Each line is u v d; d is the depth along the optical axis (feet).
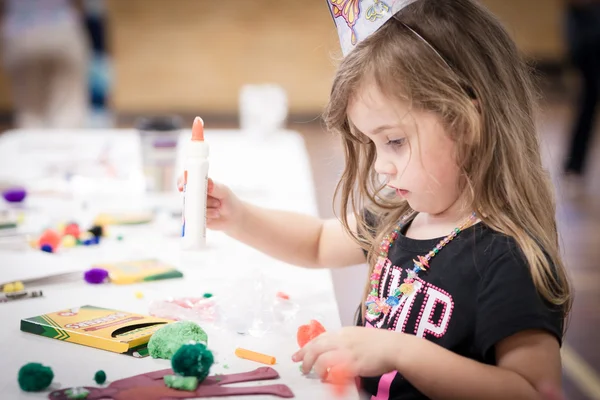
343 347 2.72
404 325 3.04
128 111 20.08
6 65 11.31
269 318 3.25
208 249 4.45
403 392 2.99
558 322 2.75
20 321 3.17
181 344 2.81
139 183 6.06
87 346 2.94
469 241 3.01
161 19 19.63
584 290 8.74
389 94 2.89
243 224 3.85
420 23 2.98
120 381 2.60
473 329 2.91
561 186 13.05
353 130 3.34
